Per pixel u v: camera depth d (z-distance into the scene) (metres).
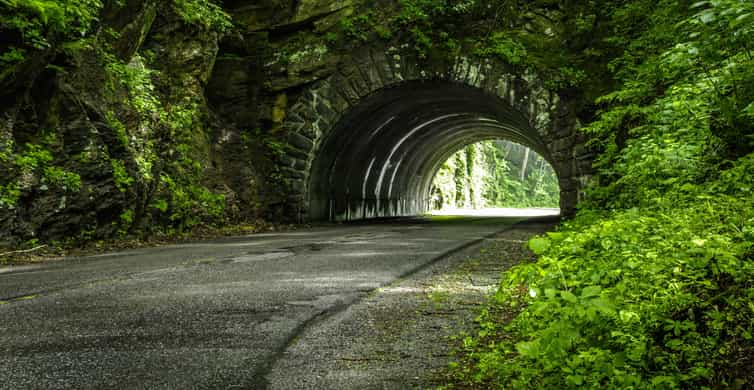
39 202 11.32
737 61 5.62
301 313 5.34
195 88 18.62
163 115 16.19
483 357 3.66
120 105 14.31
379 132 25.23
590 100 17.27
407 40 19.97
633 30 13.44
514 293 6.05
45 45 11.15
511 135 30.83
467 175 53.50
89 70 13.41
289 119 21.31
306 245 12.03
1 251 10.17
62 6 11.34
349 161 24.67
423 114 25.80
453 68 19.36
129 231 13.70
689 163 6.48
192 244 12.56
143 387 3.36
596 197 9.61
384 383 3.45
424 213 37.44
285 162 21.16
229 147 20.00
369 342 4.35
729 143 6.54
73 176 11.89
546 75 18.14
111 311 5.40
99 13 13.82
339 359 3.93
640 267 3.37
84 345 4.23
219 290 6.53
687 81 6.85
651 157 6.79
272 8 21.64
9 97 11.11
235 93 21.52
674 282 3.23
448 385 3.39
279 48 21.47
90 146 12.64
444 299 5.98
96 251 11.27
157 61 17.52
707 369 2.78
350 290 6.54
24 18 10.68
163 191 15.31
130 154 13.84
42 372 3.61
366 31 20.47
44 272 8.08
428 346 4.23
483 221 23.19
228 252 10.68
